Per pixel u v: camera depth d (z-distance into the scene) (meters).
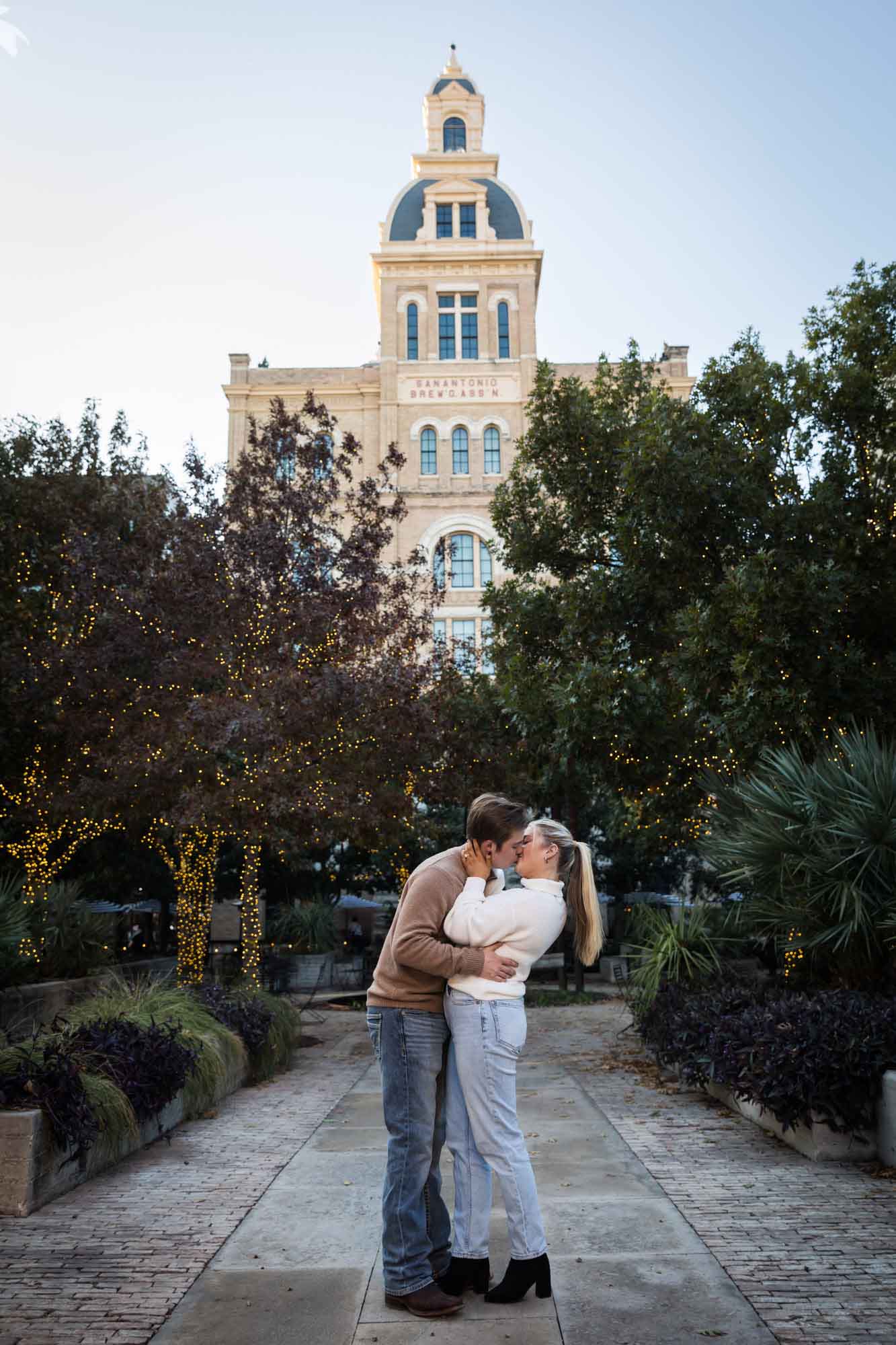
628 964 23.42
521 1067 9.97
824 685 10.56
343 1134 6.80
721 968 10.01
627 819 16.36
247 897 13.34
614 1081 8.95
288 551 13.75
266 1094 8.60
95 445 17.64
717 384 12.91
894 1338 3.34
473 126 44.84
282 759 12.66
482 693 18.19
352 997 20.31
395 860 22.83
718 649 10.97
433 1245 3.87
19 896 13.28
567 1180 5.42
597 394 14.26
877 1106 5.85
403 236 42.00
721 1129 6.79
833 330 12.50
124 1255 4.25
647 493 12.03
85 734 14.10
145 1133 6.43
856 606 11.34
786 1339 3.33
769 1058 6.05
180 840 15.16
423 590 15.92
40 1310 3.65
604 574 13.14
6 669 14.66
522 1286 3.65
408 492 39.66
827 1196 5.06
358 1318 3.54
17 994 11.34
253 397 41.12
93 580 13.76
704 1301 3.66
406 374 40.78
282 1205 4.99
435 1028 3.83
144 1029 6.81
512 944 3.74
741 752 10.98
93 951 13.84
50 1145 5.12
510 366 40.88
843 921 7.38
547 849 3.92
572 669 13.55
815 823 7.84
